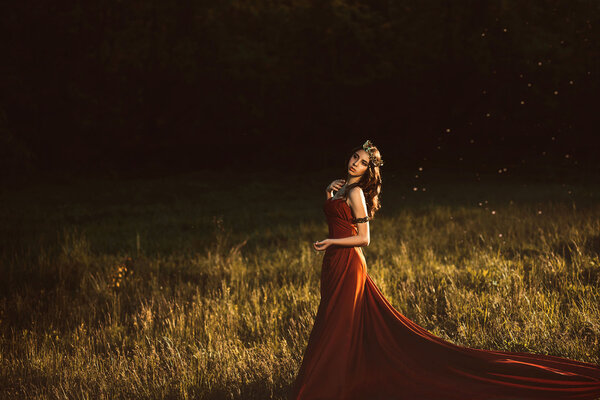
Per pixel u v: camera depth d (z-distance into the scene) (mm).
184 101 28375
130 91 27125
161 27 27953
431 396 3377
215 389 3916
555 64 24391
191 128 28547
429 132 27312
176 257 8852
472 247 8211
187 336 5133
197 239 10289
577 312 4770
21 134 22844
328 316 3574
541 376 3424
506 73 25172
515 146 26250
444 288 6145
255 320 5406
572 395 3316
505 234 8914
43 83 23406
